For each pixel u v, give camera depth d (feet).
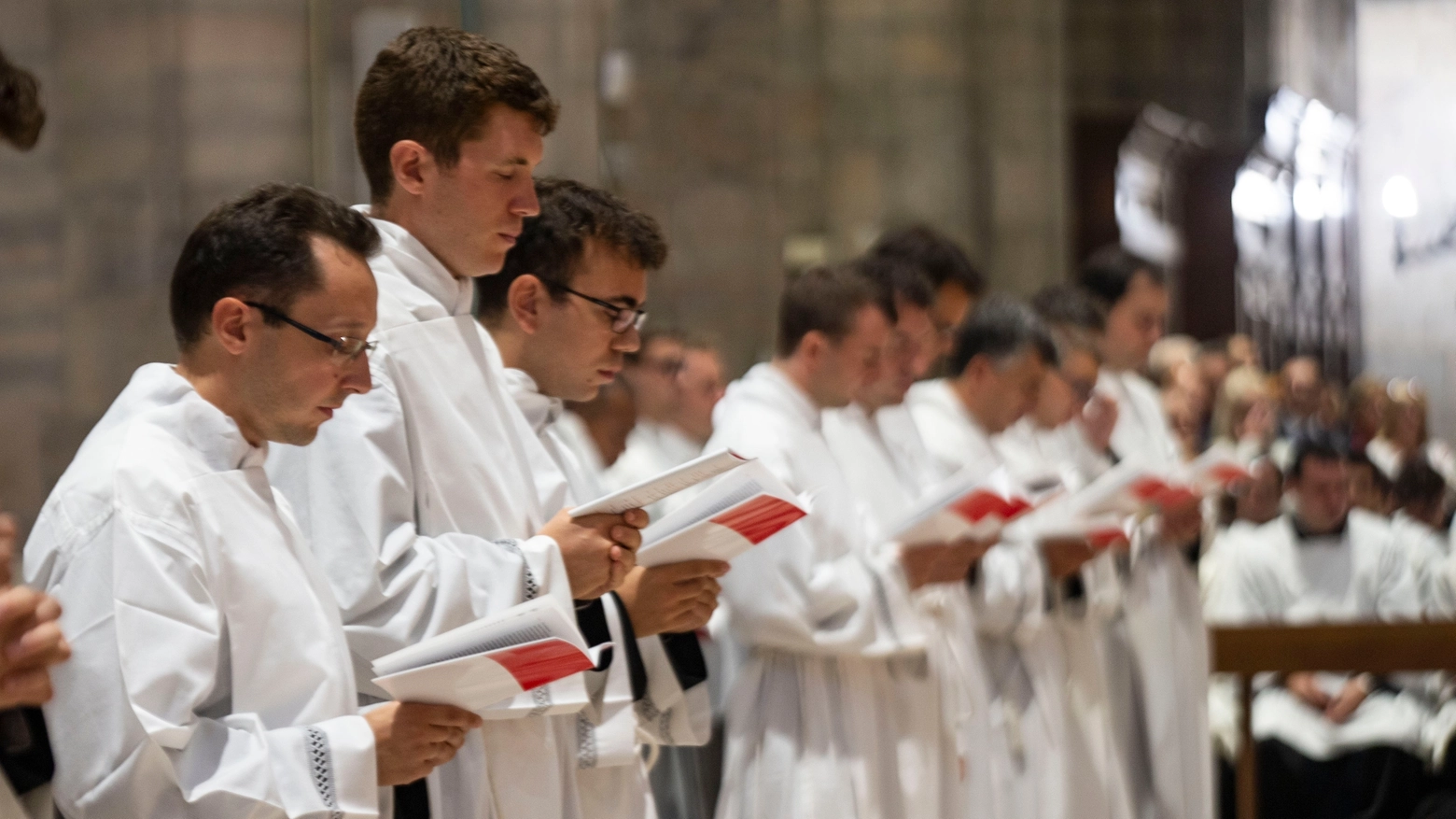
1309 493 26.08
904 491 19.20
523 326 13.38
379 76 12.12
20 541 24.43
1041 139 49.75
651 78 36.83
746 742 16.75
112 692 9.12
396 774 9.96
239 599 9.75
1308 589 26.02
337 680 10.01
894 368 18.98
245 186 25.30
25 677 7.79
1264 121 56.08
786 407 17.46
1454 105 47.34
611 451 22.17
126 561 9.30
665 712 14.02
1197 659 22.62
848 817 16.46
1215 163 60.64
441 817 11.14
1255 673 22.81
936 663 17.94
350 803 9.57
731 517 12.46
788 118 48.96
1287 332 53.52
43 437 25.09
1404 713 24.32
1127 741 23.06
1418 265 47.34
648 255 13.55
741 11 37.52
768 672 16.85
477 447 11.86
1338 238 50.70
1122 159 62.95
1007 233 49.32
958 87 48.65
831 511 17.04
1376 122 48.85
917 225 22.29
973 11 49.11
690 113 37.22
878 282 18.92
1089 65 63.26
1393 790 23.98
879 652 16.48
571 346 13.41
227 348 9.97
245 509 9.95
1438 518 26.66
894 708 17.31
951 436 20.65
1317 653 22.68
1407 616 24.35
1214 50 64.95
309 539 11.01
